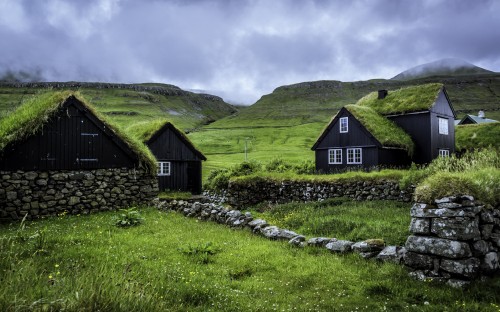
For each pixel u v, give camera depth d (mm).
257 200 24984
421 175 18031
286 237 11352
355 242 10039
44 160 16938
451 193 7824
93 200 17891
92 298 4938
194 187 33125
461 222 7418
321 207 18297
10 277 5602
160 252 9539
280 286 7520
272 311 6234
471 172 9633
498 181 8789
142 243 10406
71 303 4738
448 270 7398
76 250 9109
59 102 17500
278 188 24578
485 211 7938
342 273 8109
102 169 18359
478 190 8023
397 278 7742
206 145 119375
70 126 17766
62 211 17016
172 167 31203
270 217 17500
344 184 21328
